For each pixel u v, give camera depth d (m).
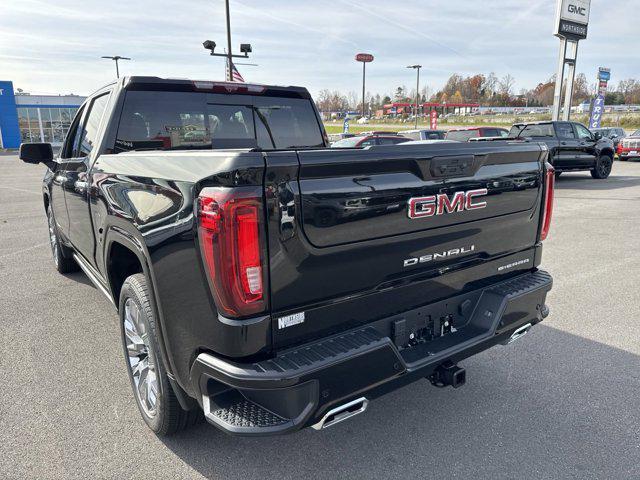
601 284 5.59
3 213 10.69
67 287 5.42
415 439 2.80
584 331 4.29
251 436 1.98
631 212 10.36
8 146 44.44
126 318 2.91
